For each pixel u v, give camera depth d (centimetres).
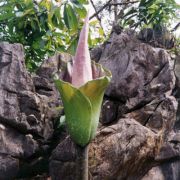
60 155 211
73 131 131
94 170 200
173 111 221
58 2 286
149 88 228
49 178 233
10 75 233
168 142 223
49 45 346
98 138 207
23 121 227
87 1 292
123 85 230
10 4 316
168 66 231
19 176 231
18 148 225
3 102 226
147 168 216
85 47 139
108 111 232
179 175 223
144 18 310
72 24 291
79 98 129
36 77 253
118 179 205
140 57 234
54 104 250
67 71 142
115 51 248
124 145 204
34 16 319
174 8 304
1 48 238
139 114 224
